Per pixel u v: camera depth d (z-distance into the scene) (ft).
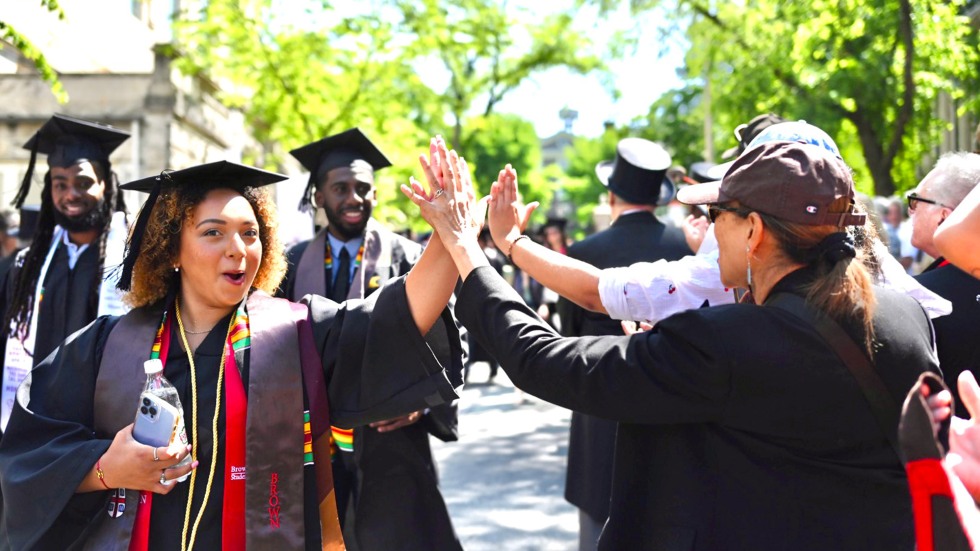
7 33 20.17
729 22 49.03
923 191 10.30
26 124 51.47
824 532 6.79
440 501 13.83
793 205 6.86
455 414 14.26
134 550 7.95
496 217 9.99
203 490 8.07
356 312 8.66
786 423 6.74
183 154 56.18
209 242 8.32
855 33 43.01
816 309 6.79
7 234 33.63
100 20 53.62
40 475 7.82
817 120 46.93
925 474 5.62
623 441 7.54
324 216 17.61
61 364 8.52
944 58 41.34
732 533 6.92
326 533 8.55
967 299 9.59
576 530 19.57
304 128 52.44
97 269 13.70
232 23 50.29
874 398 6.67
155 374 7.90
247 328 8.52
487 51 60.95
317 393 8.48
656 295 9.51
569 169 216.33
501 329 7.70
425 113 62.80
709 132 57.88
